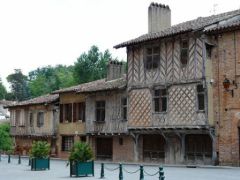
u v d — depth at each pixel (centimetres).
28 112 4884
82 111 4022
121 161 3516
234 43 2744
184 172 2266
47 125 4509
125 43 3316
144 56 3253
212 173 2181
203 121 2819
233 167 2606
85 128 3897
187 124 2909
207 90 2823
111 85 3594
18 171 2545
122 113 3469
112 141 3653
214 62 2859
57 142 4388
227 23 2845
